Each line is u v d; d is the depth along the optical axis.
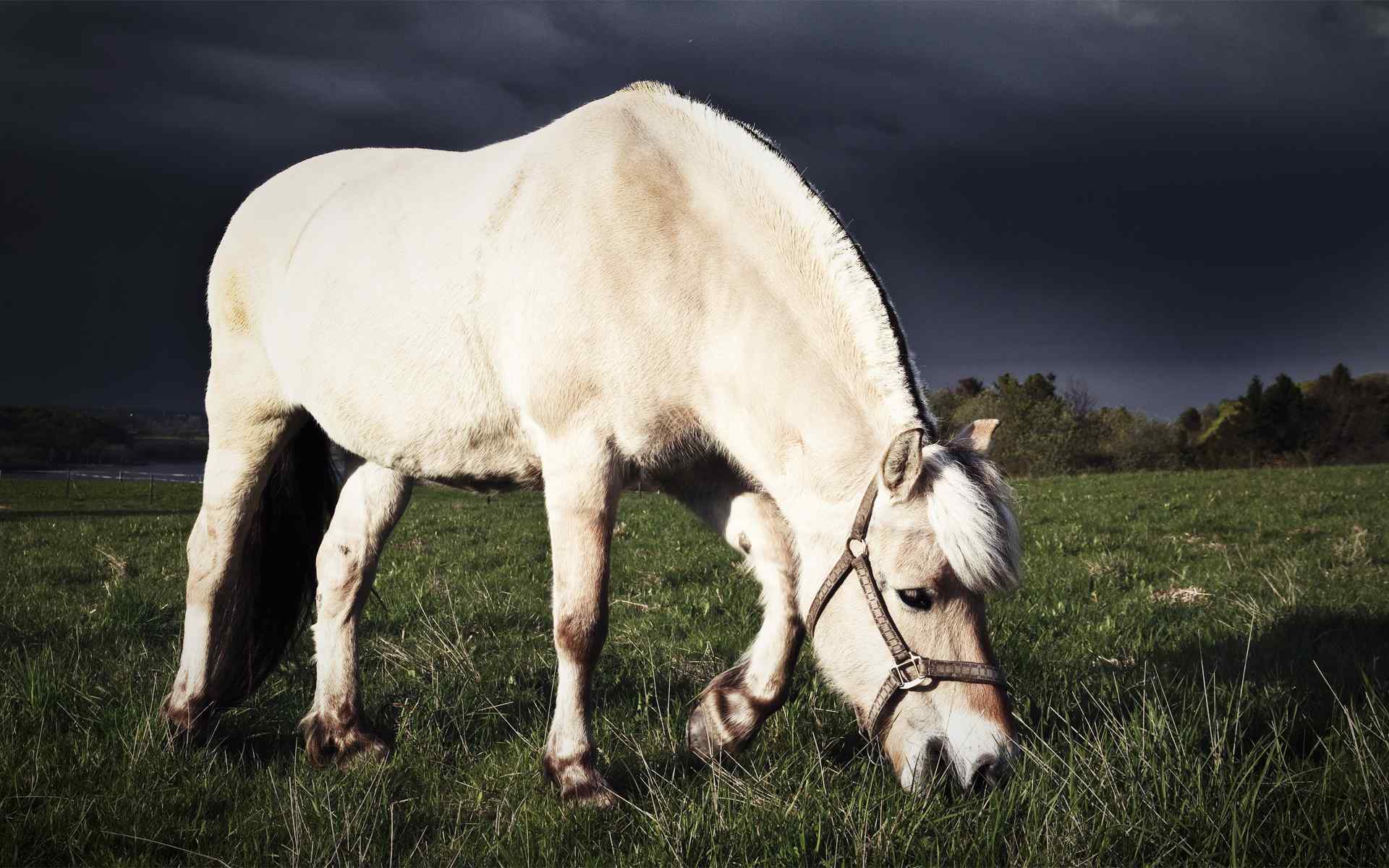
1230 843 2.37
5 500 29.34
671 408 3.28
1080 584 7.54
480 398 3.58
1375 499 13.52
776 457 3.17
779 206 3.30
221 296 4.37
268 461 4.25
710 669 4.78
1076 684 4.09
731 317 3.21
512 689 4.52
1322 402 59.75
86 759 3.31
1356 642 4.88
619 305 3.23
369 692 4.49
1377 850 2.30
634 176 3.37
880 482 2.87
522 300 3.39
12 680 4.06
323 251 3.96
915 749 2.85
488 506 18.25
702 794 2.88
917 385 3.09
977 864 2.39
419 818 3.06
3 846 2.64
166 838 2.84
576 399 3.27
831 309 3.17
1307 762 2.93
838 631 3.05
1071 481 21.39
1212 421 77.38
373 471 4.13
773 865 2.50
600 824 2.92
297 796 3.04
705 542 10.95
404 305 3.67
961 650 2.84
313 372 3.94
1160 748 2.83
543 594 7.83
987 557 2.66
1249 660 4.58
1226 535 10.55
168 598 7.76
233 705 4.04
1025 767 2.82
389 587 8.04
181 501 31.03
